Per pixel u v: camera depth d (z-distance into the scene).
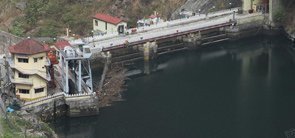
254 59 124.75
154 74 113.69
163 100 99.00
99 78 107.25
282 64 121.31
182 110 94.00
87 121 89.38
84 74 97.81
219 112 93.50
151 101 98.19
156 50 121.44
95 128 86.81
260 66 119.75
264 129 85.81
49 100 88.44
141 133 84.62
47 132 79.38
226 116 91.75
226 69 117.56
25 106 86.00
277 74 114.56
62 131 86.00
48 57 93.94
